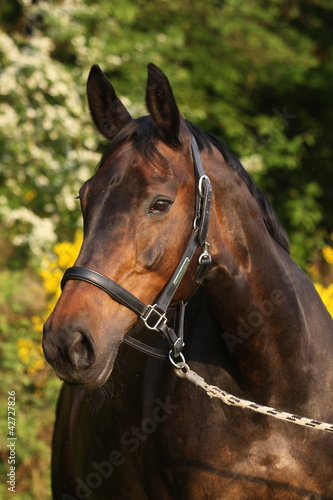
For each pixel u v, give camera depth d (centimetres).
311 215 1227
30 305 792
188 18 1364
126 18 1222
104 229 270
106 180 276
